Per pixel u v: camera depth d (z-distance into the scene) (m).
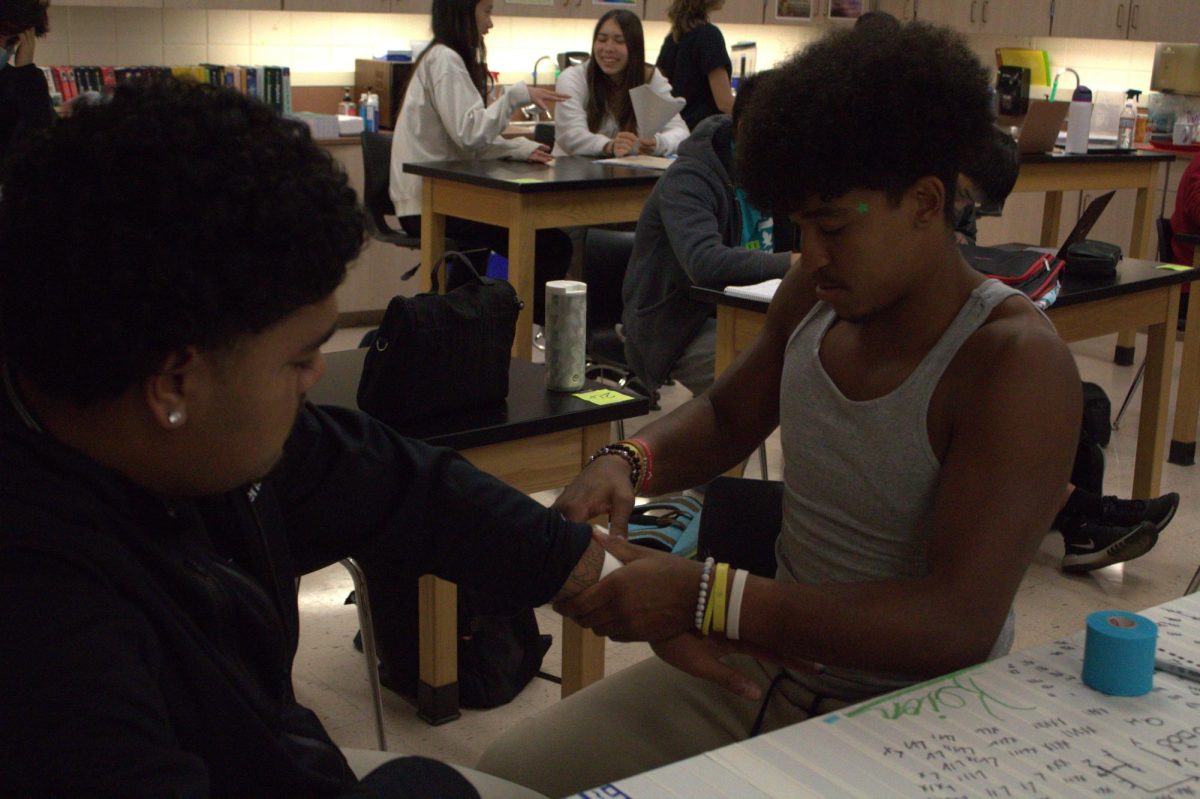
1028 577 3.12
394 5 5.45
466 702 2.43
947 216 1.15
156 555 0.79
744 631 1.19
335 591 2.95
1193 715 0.97
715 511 1.57
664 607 1.21
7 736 0.66
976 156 1.12
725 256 3.01
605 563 1.24
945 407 1.17
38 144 0.72
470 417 2.07
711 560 1.22
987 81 1.13
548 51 6.41
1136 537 2.97
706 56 5.54
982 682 1.03
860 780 0.88
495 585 1.21
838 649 1.15
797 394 1.30
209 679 0.79
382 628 2.43
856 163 1.09
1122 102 6.13
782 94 1.12
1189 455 4.02
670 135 4.94
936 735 0.94
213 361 0.73
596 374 3.91
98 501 0.76
